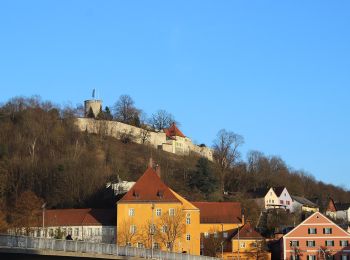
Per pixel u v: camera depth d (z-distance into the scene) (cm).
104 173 19000
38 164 19000
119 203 14488
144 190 14688
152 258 9462
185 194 18438
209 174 19475
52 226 14662
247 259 15388
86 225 14825
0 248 6175
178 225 14375
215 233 16000
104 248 8256
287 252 15462
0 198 16725
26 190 16625
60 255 7194
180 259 10488
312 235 15525
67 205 17162
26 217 14388
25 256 6806
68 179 18200
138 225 14388
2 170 17962
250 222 17588
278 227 17975
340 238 15462
